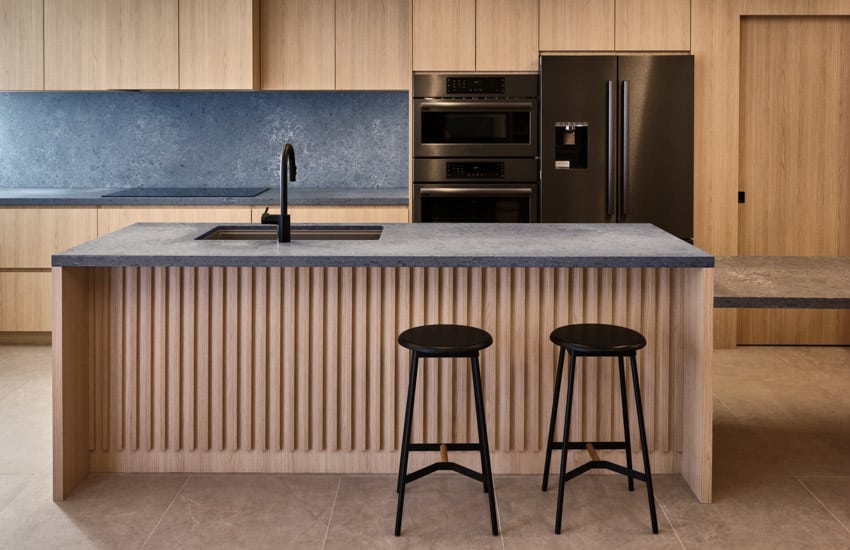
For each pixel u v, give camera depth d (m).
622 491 3.48
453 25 5.64
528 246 3.47
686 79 5.55
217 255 3.25
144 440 3.64
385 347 3.59
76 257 3.29
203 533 3.12
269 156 6.37
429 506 3.34
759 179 5.98
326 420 3.63
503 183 5.69
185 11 5.73
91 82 5.80
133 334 3.58
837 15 5.77
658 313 3.58
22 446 3.98
